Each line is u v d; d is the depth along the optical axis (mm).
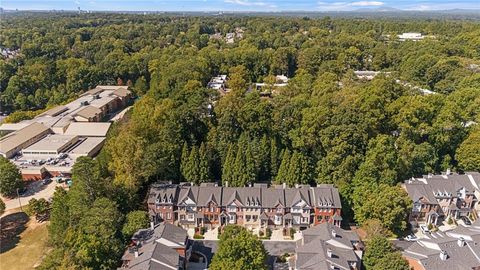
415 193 87562
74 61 199375
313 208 85125
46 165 110250
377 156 90312
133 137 89938
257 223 85938
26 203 95438
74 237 66000
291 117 103688
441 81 156500
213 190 87625
